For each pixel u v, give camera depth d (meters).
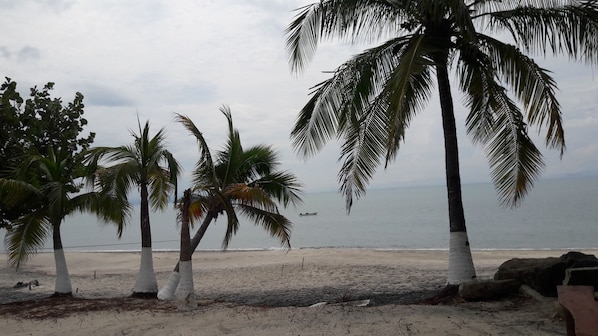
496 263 20.12
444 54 9.81
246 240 53.03
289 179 14.22
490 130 11.06
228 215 11.98
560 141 9.20
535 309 8.04
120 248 50.12
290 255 26.83
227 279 19.31
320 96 10.98
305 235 52.25
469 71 10.34
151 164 12.52
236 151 13.66
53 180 13.36
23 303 12.24
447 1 8.44
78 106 15.45
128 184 12.63
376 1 10.21
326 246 39.78
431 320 7.46
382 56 10.45
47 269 26.08
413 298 11.63
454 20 9.49
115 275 22.20
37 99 14.66
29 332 8.64
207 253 31.70
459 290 9.49
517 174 10.40
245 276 19.67
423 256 24.61
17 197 12.38
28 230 12.97
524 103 9.40
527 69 9.26
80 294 16.78
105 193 12.36
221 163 13.83
